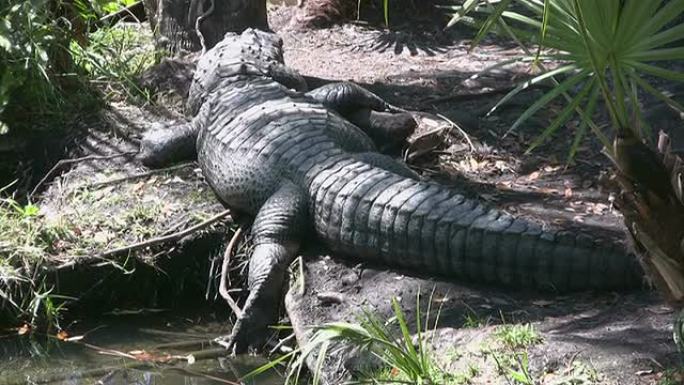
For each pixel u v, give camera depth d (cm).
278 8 1559
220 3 1212
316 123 924
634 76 484
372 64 1280
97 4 1166
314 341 587
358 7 1459
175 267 863
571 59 474
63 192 952
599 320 668
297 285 778
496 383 602
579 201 884
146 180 964
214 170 921
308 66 1284
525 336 643
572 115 1041
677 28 453
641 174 448
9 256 836
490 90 1127
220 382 729
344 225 798
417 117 1050
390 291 752
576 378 593
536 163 963
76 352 790
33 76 1080
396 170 886
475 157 977
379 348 657
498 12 451
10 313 827
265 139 896
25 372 760
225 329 827
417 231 762
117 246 855
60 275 838
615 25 446
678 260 468
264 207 830
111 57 1218
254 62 1070
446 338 671
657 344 622
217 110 984
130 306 861
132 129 1060
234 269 848
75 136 1055
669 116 1002
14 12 1065
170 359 772
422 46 1348
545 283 727
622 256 711
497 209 824
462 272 752
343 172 825
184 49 1230
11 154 1057
